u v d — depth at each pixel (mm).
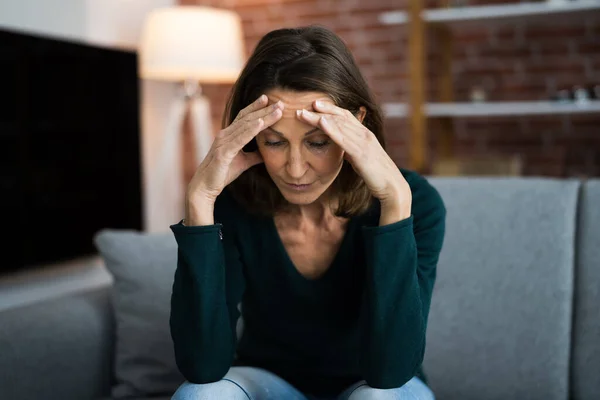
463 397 1479
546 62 3736
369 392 1144
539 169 3805
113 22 4012
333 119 1114
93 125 3457
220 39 3795
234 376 1215
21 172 3012
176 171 4656
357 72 1208
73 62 3309
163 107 4539
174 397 1173
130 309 1620
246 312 1385
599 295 1421
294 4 4340
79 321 1595
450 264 1517
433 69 3963
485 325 1474
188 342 1223
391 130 4152
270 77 1147
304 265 1320
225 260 1323
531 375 1433
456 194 1565
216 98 4652
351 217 1275
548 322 1436
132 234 1720
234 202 1340
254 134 1142
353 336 1314
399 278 1166
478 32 3865
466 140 3955
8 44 2914
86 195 3420
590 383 1410
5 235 2945
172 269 1654
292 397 1255
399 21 3596
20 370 1431
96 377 1615
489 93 3875
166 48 3725
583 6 3143
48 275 3299
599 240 1444
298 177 1147
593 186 1490
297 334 1327
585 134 3693
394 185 1160
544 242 1468
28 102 3035
